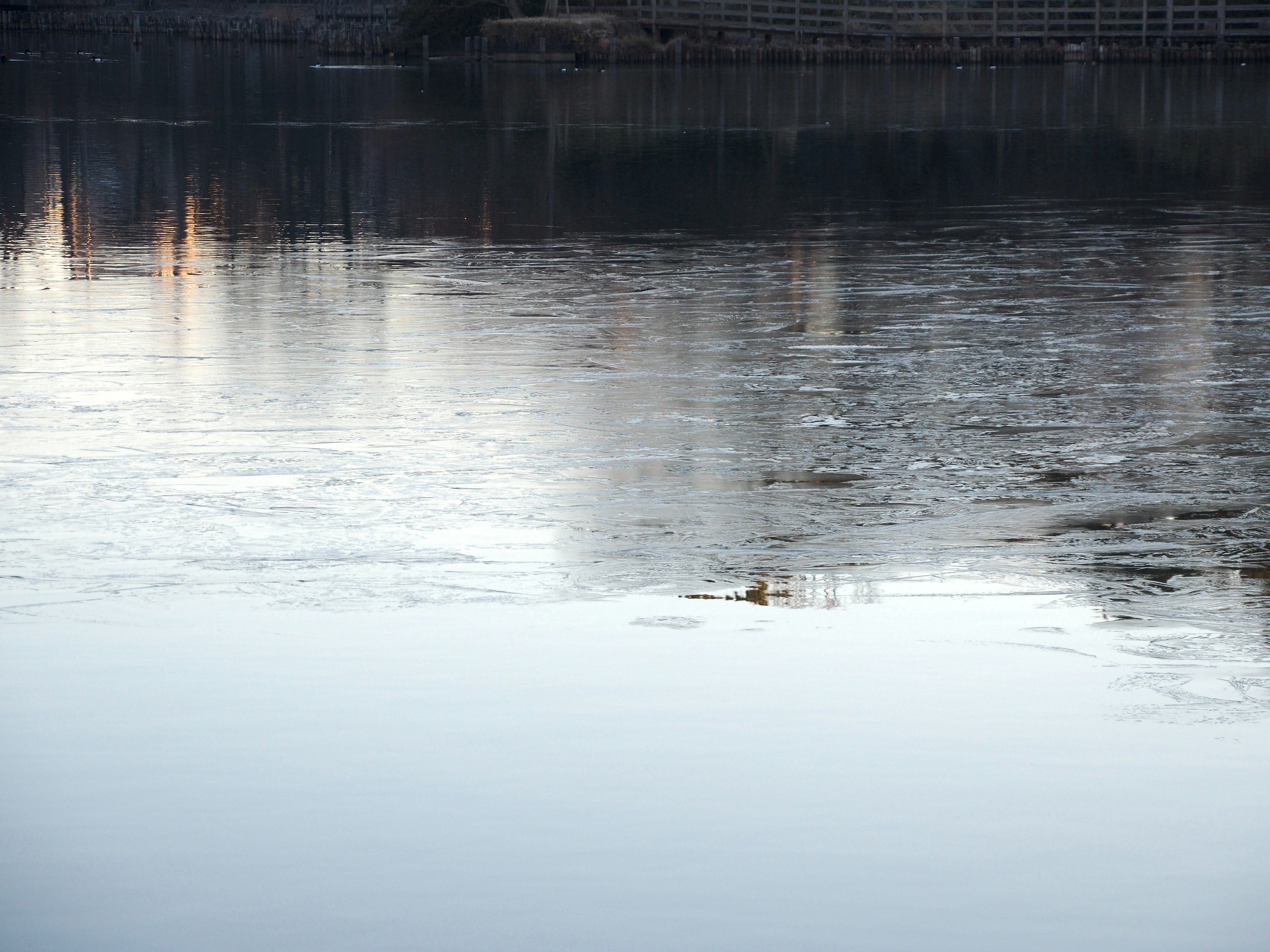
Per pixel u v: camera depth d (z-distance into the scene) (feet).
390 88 206.69
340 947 17.10
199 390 45.83
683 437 41.06
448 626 27.35
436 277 66.80
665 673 25.07
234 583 29.66
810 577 30.25
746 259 71.87
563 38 274.36
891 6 274.77
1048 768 21.47
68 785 20.90
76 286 64.03
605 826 19.76
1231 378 47.96
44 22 373.61
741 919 17.63
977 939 17.25
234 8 383.45
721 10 283.18
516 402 44.80
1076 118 157.38
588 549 31.94
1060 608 28.55
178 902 17.98
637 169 112.27
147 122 151.23
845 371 48.93
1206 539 32.89
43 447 39.50
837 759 21.83
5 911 17.80
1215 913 17.78
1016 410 44.14
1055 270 68.23
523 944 17.16
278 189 100.37
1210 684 24.73
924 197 96.22
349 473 37.42
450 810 20.18
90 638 26.68
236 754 21.88
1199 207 90.02
